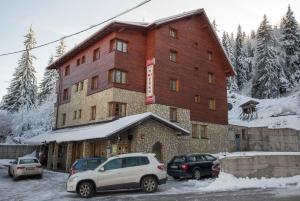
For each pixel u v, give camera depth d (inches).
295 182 634.8
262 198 474.0
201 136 1314.0
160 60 1194.0
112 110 1097.4
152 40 1205.1
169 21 1232.2
